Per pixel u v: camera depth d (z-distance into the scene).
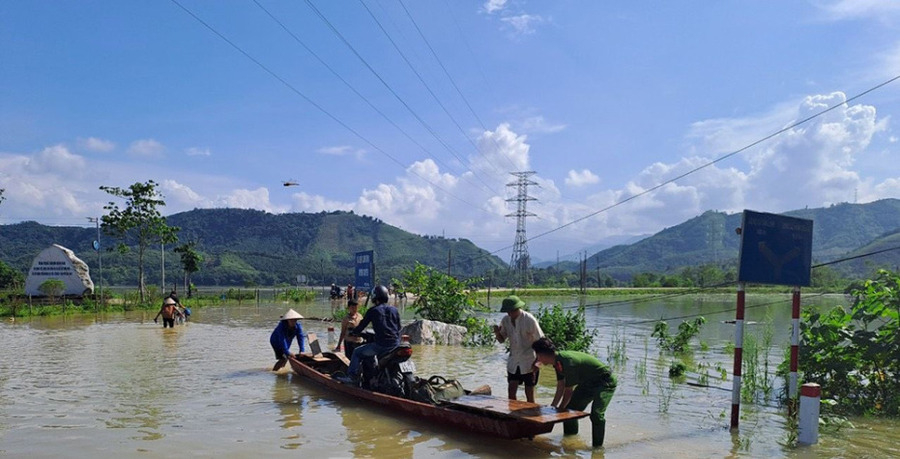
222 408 9.80
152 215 42.06
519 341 9.20
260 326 25.62
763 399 10.88
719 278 82.94
